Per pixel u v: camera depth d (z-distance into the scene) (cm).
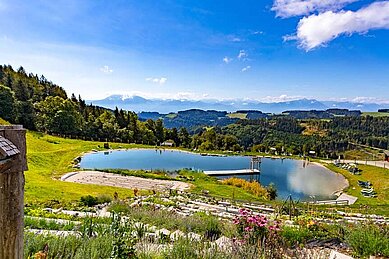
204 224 762
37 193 1545
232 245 482
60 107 6238
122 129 7031
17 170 175
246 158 5797
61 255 406
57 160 3681
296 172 4662
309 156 6981
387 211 1997
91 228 571
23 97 6338
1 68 7388
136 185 2634
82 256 401
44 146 4425
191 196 2100
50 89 7931
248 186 2944
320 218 1270
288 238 596
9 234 174
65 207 1304
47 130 6103
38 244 445
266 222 577
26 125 5606
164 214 943
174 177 3197
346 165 5497
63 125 6138
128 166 4084
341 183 3878
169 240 583
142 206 1284
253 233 537
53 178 2542
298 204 2103
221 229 738
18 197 177
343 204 2534
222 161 5284
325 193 3247
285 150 7231
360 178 4341
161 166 4294
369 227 629
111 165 4059
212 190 2567
